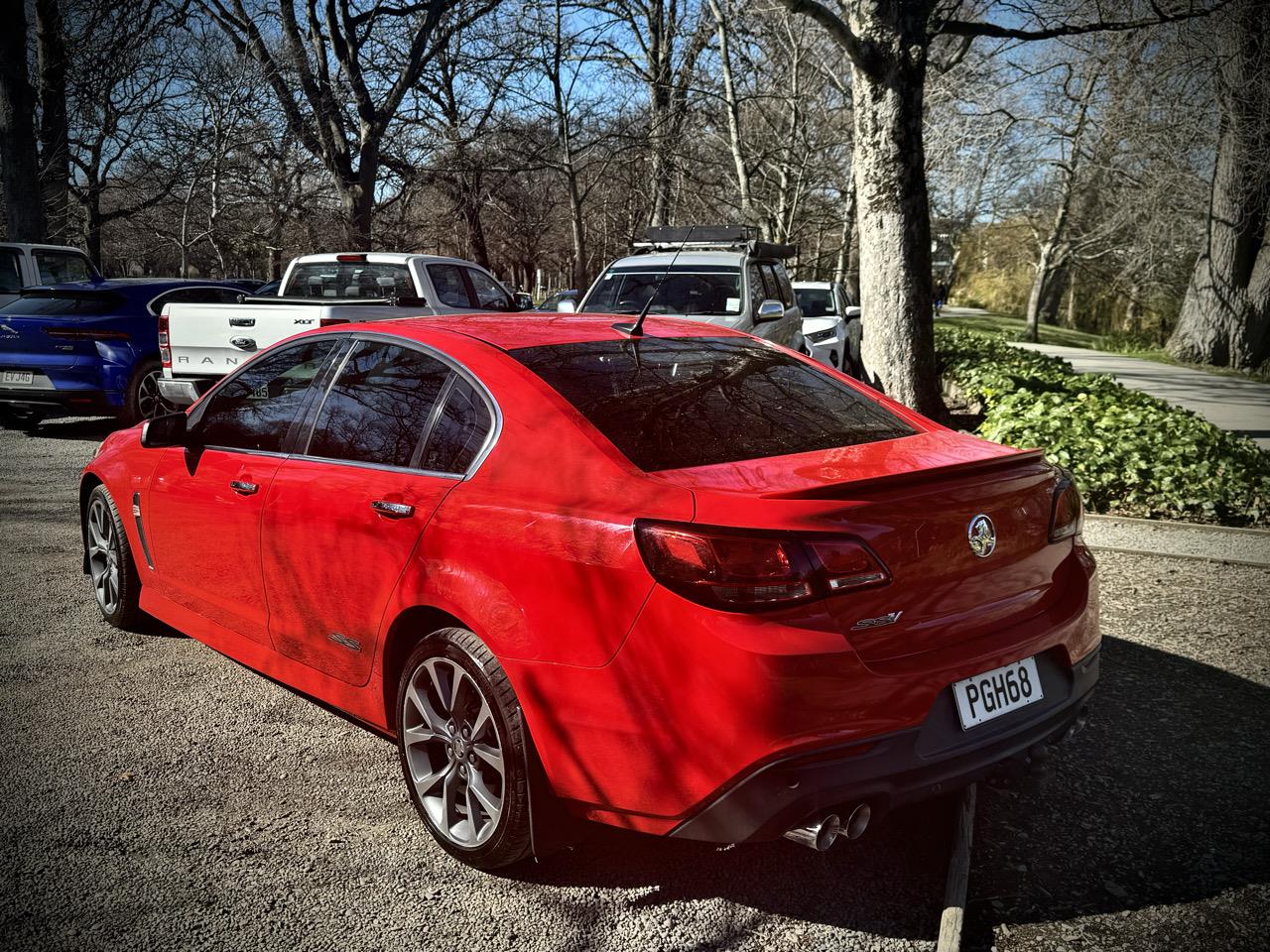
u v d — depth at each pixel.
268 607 3.71
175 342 9.25
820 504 2.44
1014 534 2.78
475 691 2.89
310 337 3.87
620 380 3.14
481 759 2.84
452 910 2.73
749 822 2.36
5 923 2.68
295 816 3.24
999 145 29.41
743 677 2.31
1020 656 2.69
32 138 20.72
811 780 2.34
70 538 6.72
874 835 3.08
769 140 24.98
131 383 10.38
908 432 3.25
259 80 21.23
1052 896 2.75
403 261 9.98
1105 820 3.15
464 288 10.66
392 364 3.47
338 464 3.43
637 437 2.81
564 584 2.60
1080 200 41.75
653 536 2.46
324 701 3.58
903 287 10.03
